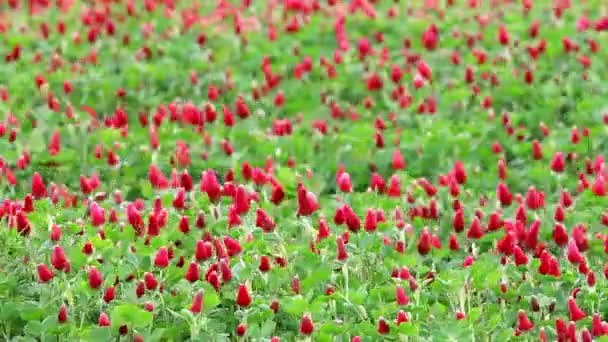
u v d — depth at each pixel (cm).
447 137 1326
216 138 1341
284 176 1184
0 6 2006
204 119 1421
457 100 1478
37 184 1098
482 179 1248
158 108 1454
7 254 994
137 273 964
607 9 1956
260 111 1477
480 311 912
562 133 1377
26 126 1379
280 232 1045
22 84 1546
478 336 898
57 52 1717
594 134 1354
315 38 1795
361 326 892
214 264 953
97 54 1720
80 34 1819
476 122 1416
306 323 873
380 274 989
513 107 1535
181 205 1079
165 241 982
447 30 1839
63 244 993
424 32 1788
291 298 896
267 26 1881
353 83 1590
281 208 1109
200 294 872
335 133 1409
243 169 1181
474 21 1869
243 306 902
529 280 972
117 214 1093
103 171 1259
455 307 955
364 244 994
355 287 972
